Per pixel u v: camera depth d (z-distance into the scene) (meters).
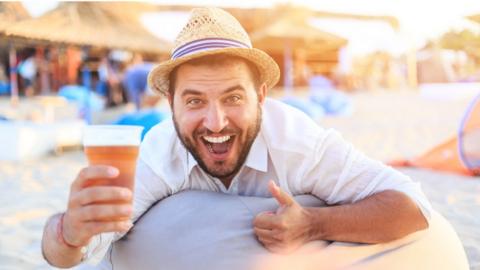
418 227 2.13
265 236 2.01
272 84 2.17
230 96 1.96
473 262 3.20
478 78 22.36
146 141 2.33
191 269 2.01
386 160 7.22
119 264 2.20
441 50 26.50
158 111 6.99
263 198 2.19
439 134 10.11
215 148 2.03
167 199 2.22
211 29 1.97
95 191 1.56
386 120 12.95
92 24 12.77
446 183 5.66
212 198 2.18
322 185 2.20
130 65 16.48
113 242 2.23
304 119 2.27
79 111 13.21
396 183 2.15
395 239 2.14
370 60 32.50
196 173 2.24
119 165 1.58
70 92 15.40
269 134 2.21
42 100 11.13
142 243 2.12
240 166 2.17
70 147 9.32
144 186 2.21
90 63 16.14
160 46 14.58
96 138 1.57
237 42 1.99
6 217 4.64
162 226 2.11
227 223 2.08
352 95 23.78
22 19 11.55
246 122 1.99
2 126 8.30
